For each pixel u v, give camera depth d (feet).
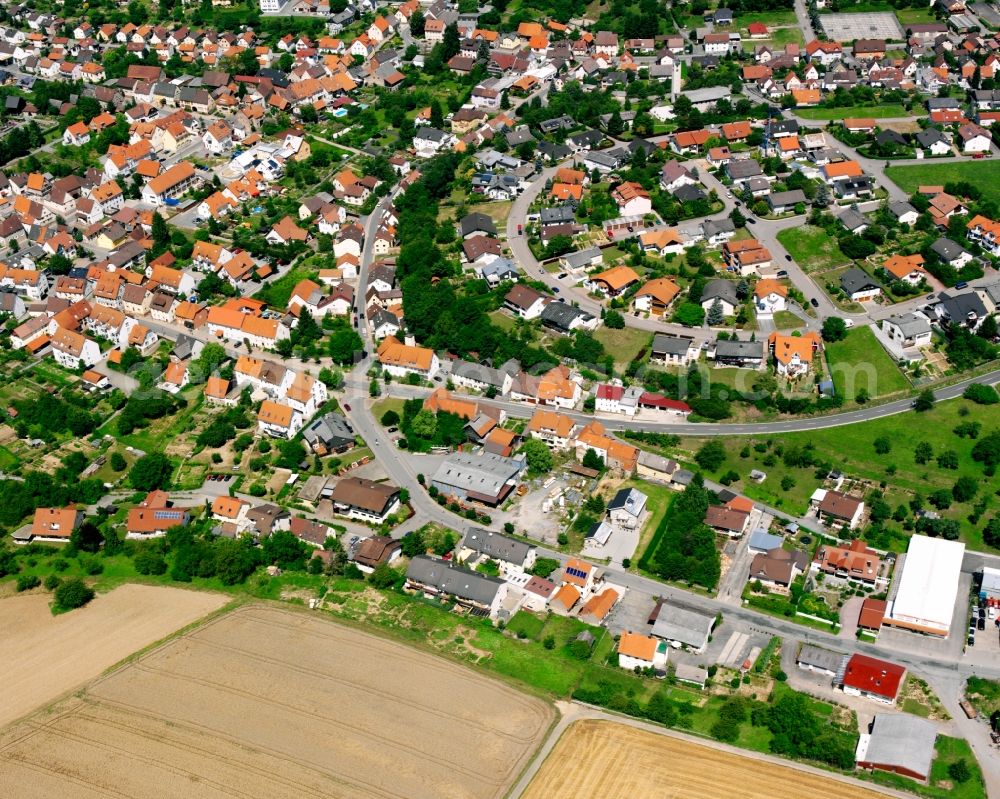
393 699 601.62
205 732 584.40
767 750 568.41
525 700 601.62
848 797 542.16
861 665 608.19
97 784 558.56
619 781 550.77
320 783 551.18
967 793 544.62
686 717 587.68
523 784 549.13
